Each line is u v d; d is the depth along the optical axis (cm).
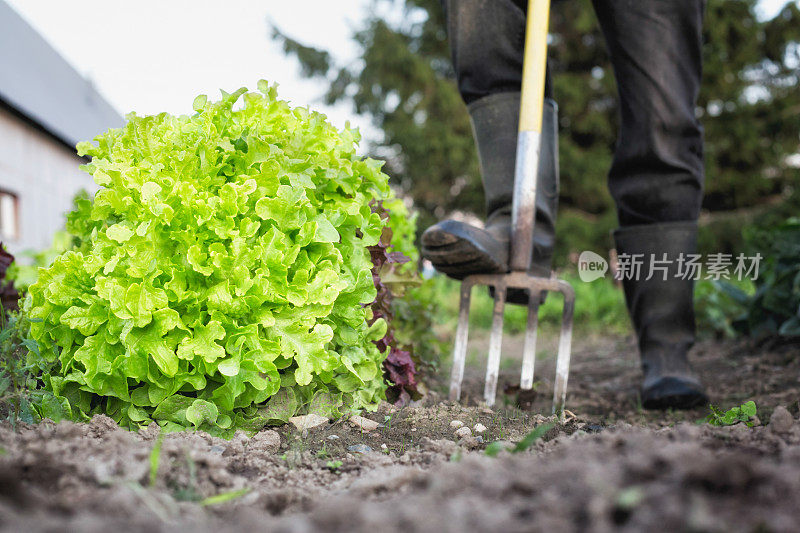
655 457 68
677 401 174
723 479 63
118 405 120
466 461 81
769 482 65
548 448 108
